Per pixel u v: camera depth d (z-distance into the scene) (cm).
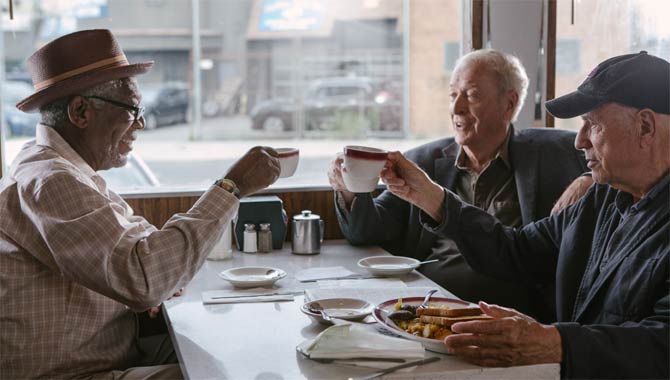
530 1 277
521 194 236
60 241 147
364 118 1878
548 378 132
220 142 1859
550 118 284
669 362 133
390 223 249
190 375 129
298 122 1953
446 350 136
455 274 235
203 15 2005
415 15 1814
